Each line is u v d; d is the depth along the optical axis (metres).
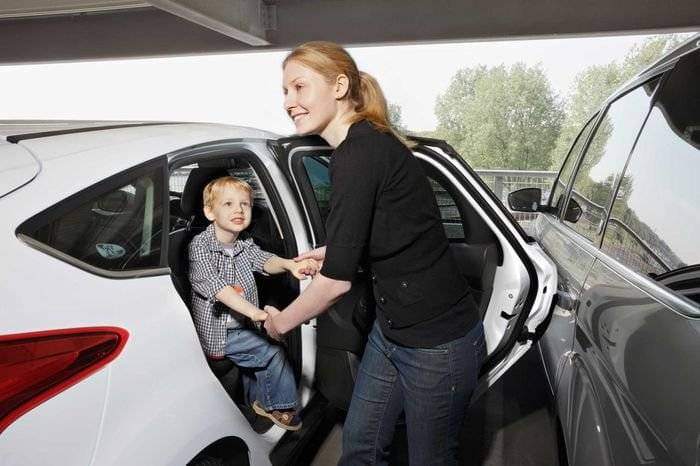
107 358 1.01
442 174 1.81
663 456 0.94
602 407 1.29
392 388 1.47
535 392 2.85
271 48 10.55
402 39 9.48
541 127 34.19
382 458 1.57
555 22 8.74
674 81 1.43
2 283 0.89
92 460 0.98
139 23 11.19
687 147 1.27
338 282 1.18
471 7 9.09
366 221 1.15
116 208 1.16
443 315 1.30
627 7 8.34
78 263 1.03
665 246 1.23
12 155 1.09
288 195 1.93
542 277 1.85
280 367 1.80
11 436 0.86
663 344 1.03
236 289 1.72
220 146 1.61
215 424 1.30
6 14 10.63
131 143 1.28
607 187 1.86
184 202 1.92
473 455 2.29
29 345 0.89
